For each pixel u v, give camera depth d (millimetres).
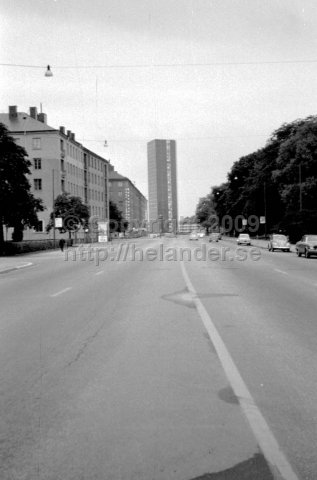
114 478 3588
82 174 96938
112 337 8367
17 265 30359
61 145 82062
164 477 3594
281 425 4480
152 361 6766
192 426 4473
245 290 14891
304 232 57781
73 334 8703
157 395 5324
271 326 9195
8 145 50188
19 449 4066
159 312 10836
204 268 24219
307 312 10758
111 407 4984
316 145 59438
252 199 85625
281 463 3771
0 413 4879
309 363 6574
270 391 5422
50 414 4824
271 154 80688
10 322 10102
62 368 6500
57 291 15523
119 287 16078
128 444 4117
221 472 3650
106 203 116688
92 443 4148
